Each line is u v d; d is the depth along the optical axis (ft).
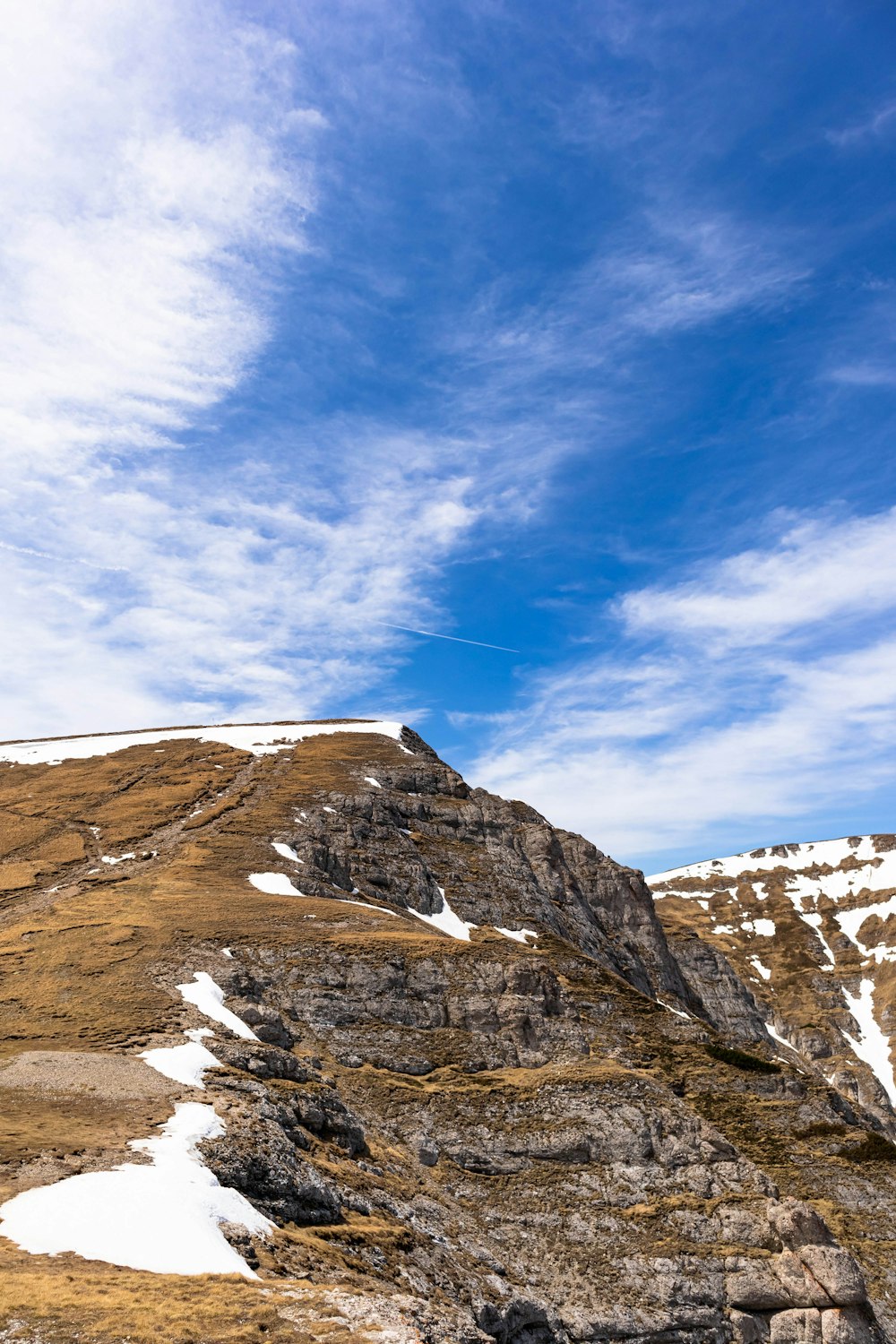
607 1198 220.23
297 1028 252.21
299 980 266.98
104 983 229.45
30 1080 155.94
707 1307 199.21
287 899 321.52
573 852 528.63
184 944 266.57
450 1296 145.59
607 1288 198.70
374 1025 263.49
